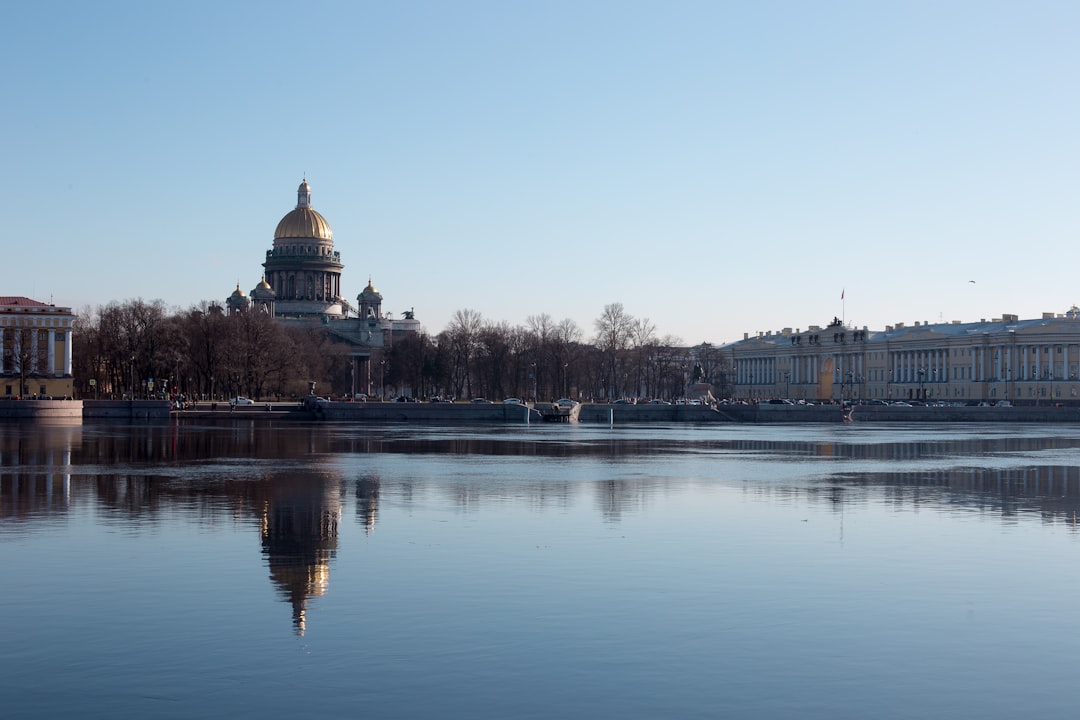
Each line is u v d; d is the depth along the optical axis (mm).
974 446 125812
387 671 28594
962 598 36969
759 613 34625
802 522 54000
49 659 29406
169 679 27891
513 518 54469
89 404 176125
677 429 177250
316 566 41281
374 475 76875
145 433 133750
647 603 35781
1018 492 69188
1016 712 26281
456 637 31562
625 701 26625
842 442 134375
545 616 33938
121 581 38469
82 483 69375
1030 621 34062
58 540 46719
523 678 28141
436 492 65875
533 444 121500
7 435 126812
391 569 40812
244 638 31359
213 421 178250
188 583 38250
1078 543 47938
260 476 75062
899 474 83062
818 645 31234
